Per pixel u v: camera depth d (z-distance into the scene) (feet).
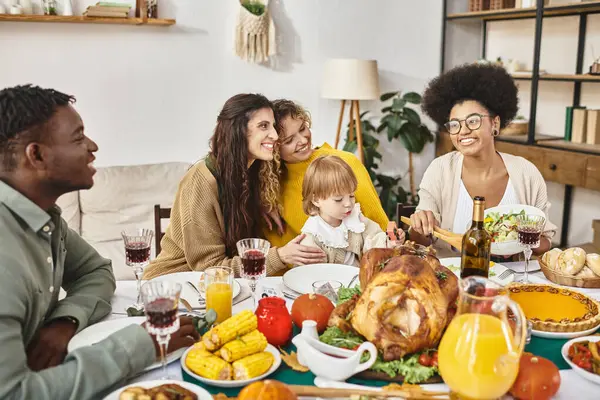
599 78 12.51
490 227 6.47
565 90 14.58
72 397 3.67
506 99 7.23
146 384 3.73
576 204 14.61
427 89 7.82
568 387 3.90
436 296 4.06
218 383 3.87
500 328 3.39
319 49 14.60
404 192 15.19
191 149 13.85
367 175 8.19
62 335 4.48
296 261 6.34
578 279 5.66
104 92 12.87
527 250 5.76
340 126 14.37
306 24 14.34
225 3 13.42
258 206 7.23
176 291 3.82
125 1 12.43
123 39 12.78
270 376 4.03
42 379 3.64
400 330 4.09
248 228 7.03
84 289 5.19
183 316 4.61
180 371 4.16
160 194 12.31
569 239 14.92
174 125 13.58
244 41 13.53
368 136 14.73
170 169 12.57
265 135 6.78
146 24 12.65
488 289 3.52
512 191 7.46
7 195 4.10
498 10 14.14
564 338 4.57
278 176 7.42
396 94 14.88
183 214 6.75
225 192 6.83
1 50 11.95
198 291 5.46
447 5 15.67
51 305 4.79
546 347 4.47
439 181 7.75
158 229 7.89
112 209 11.86
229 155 6.77
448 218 7.65
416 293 4.02
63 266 5.02
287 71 14.39
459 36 16.14
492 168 7.48
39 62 12.26
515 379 3.69
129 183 12.05
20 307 3.81
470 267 5.37
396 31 15.31
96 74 12.73
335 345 4.18
